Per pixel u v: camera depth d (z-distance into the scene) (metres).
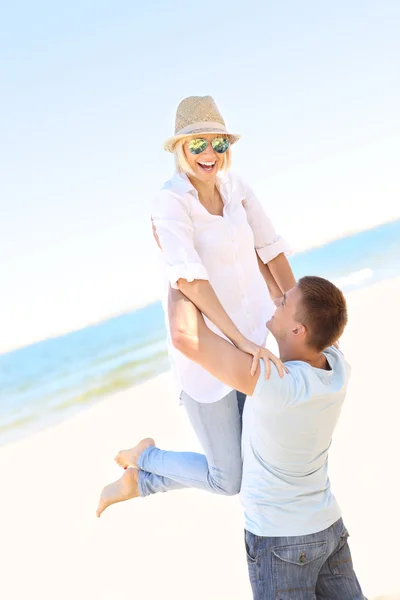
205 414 2.95
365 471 5.98
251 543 2.64
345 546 2.76
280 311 2.63
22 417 14.91
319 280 2.59
